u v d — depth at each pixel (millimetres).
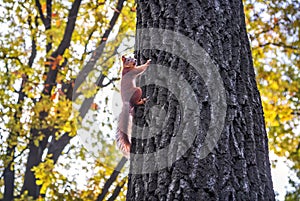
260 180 2270
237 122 2398
